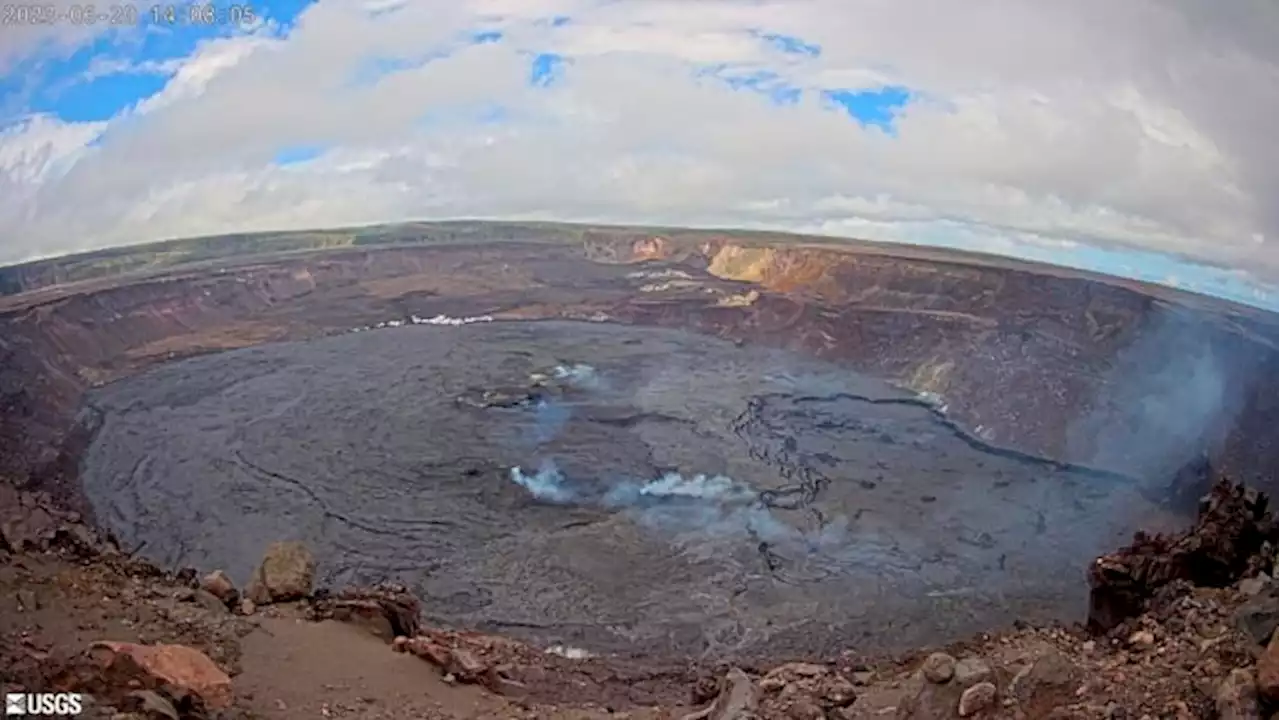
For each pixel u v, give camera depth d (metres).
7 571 11.59
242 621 11.73
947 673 9.17
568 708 11.52
